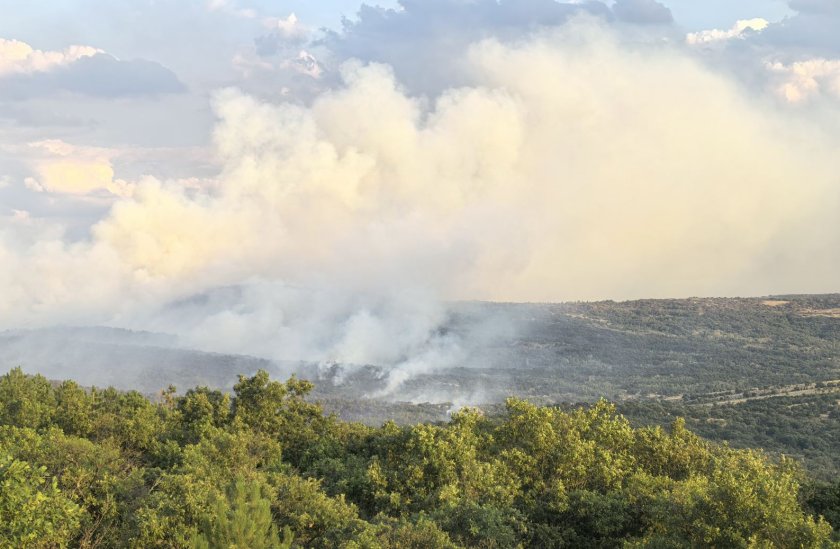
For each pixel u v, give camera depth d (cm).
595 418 7256
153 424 7169
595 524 5234
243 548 3553
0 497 3177
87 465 4950
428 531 4256
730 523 3903
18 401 7438
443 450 5953
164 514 4225
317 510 4781
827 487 5753
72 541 4338
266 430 7775
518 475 6059
